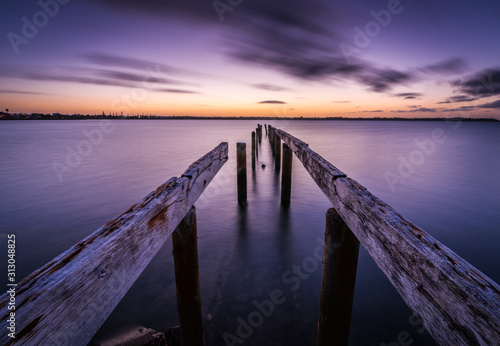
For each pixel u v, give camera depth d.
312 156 2.69
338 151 20.58
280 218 6.78
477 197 8.90
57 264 0.68
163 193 1.38
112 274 0.83
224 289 3.92
